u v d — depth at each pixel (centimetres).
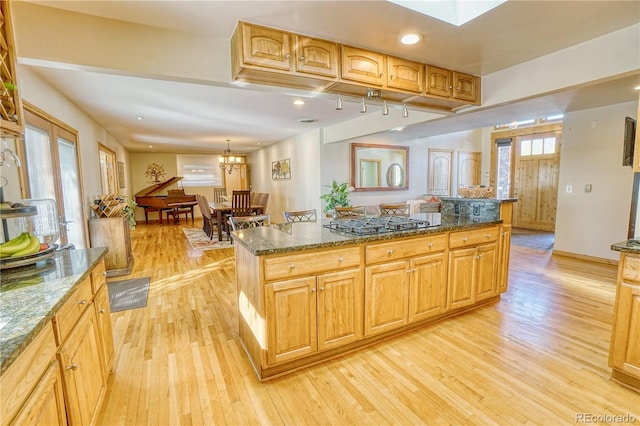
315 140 654
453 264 277
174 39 229
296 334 208
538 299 327
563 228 508
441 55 273
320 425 166
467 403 180
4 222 206
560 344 240
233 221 302
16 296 128
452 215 351
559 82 270
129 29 218
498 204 308
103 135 602
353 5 194
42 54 200
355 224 276
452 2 221
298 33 226
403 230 252
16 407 91
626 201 437
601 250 466
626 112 431
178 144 868
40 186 302
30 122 280
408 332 261
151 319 293
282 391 192
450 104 328
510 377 202
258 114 508
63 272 158
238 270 249
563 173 504
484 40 246
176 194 1017
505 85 309
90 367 157
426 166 772
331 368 215
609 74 241
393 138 717
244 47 210
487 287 304
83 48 208
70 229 387
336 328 223
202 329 273
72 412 130
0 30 155
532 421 166
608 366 198
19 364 94
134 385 198
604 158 456
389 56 266
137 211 1040
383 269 238
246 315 230
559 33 238
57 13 202
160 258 523
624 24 226
